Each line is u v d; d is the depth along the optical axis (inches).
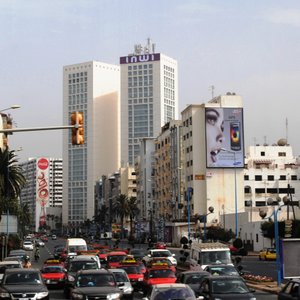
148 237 5915.4
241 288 904.9
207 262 1462.8
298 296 832.3
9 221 3230.8
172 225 5167.3
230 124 5132.9
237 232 4175.7
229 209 5088.6
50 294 1428.4
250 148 6530.5
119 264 1729.8
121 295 979.9
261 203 6161.4
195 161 5142.7
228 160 5113.2
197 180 5118.1
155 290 820.0
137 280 1472.7
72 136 1054.4
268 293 1368.1
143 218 6761.8
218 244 1508.4
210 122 5113.2
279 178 6250.0
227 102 5172.2
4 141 4778.5
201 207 5098.4
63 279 1560.0
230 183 5113.2
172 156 5625.0
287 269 1277.1
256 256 3499.0
